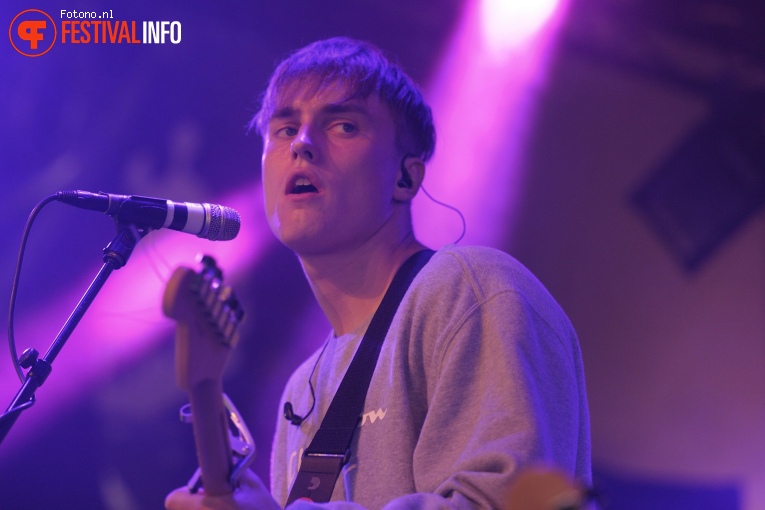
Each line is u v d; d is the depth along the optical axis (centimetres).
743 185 1320
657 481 1245
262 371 994
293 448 321
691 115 1334
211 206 345
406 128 339
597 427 1253
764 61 1305
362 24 1131
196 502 200
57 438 916
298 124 328
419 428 271
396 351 280
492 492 221
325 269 325
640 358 1277
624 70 1288
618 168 1303
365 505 265
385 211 324
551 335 267
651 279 1298
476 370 256
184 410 211
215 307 193
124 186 990
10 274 939
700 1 1239
